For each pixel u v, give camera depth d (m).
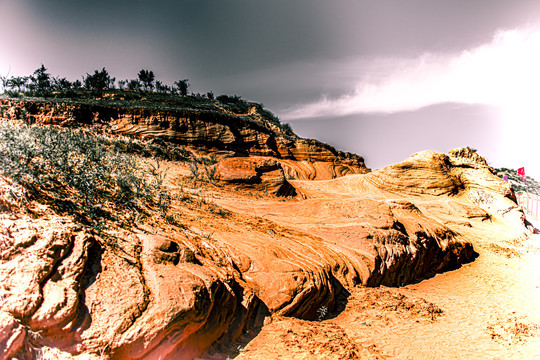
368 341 9.66
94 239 7.96
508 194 35.56
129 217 10.49
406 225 18.70
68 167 11.21
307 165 43.97
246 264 11.19
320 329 9.86
